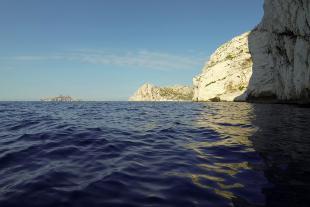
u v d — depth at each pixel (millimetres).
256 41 57969
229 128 12891
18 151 7410
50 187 4758
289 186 4988
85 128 12195
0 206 4016
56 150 7637
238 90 65688
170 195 4570
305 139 9648
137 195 4543
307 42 30844
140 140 9789
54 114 21125
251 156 7262
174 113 25203
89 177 5359
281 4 36906
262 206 4168
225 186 5004
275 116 18828
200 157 7219
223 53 75875
